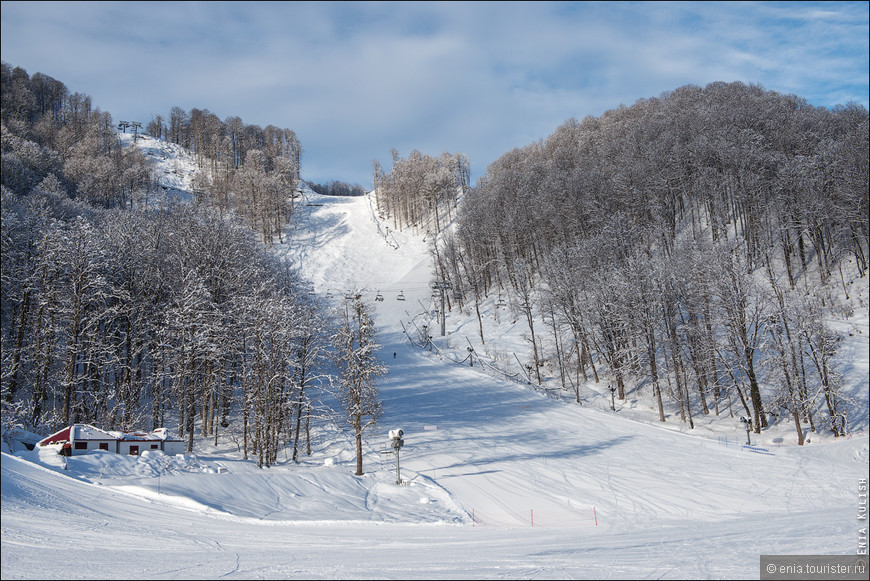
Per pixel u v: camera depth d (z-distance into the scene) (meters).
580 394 64.94
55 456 30.31
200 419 52.97
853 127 74.12
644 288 59.12
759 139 75.56
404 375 71.88
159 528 20.41
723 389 57.06
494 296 105.19
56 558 14.19
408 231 164.88
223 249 54.09
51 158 127.94
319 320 47.91
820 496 30.56
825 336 47.56
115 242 50.88
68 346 41.62
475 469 39.50
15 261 47.81
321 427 51.53
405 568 12.85
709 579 10.53
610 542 17.33
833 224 67.94
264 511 27.97
